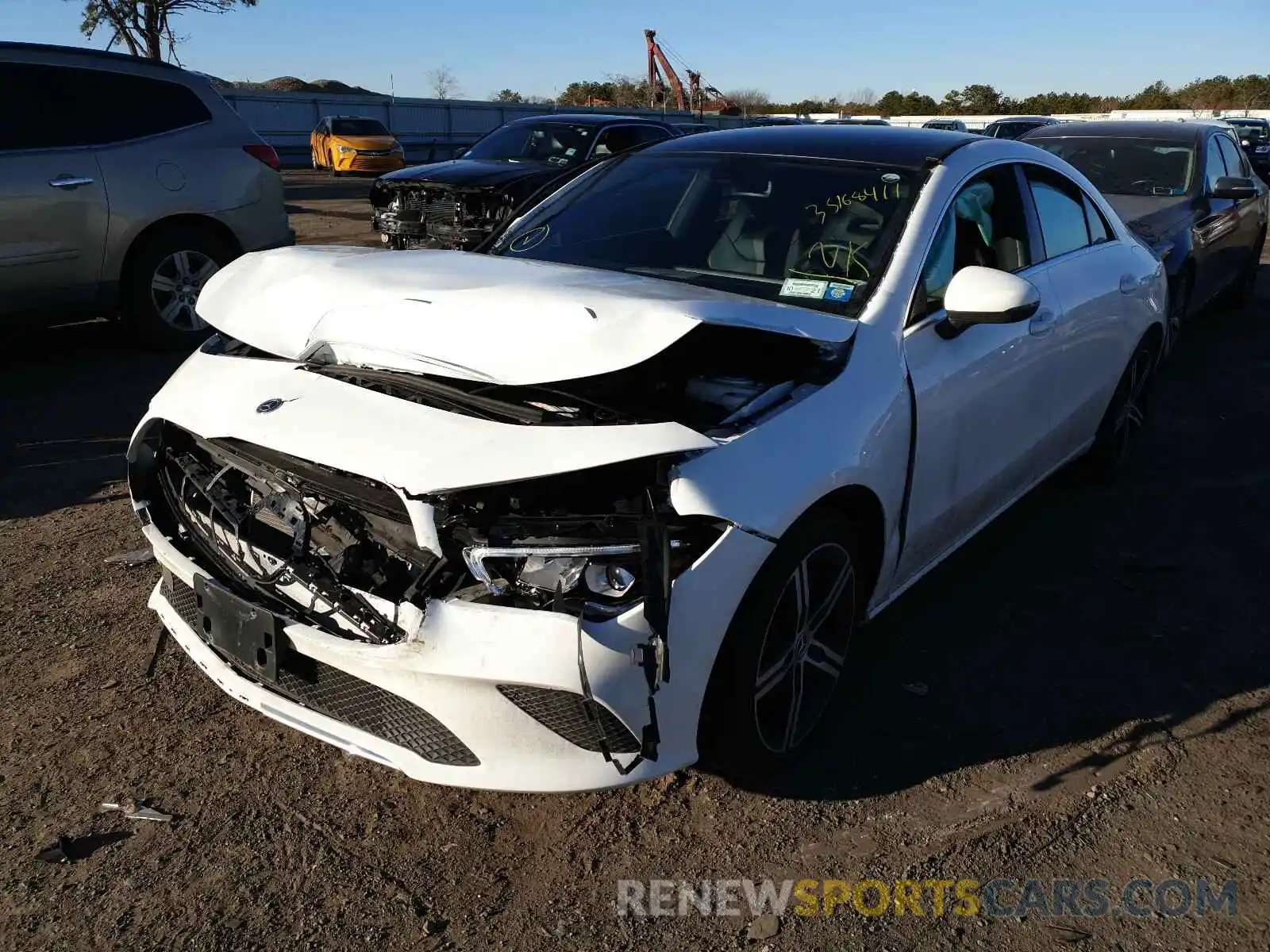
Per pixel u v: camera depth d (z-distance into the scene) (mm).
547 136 11312
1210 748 3047
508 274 3061
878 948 2320
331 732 2463
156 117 6977
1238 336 8555
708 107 62125
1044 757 2990
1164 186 8039
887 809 2760
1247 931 2385
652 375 2730
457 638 2230
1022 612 3838
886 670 3430
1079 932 2373
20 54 6395
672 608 2307
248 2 29781
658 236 3625
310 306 2887
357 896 2428
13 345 7375
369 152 26844
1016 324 3607
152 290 7066
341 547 2467
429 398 2574
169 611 2947
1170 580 4125
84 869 2482
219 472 2773
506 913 2391
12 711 3090
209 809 2701
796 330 2750
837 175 3615
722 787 2832
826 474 2605
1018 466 3928
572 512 2398
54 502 4645
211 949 2271
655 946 2311
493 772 2322
